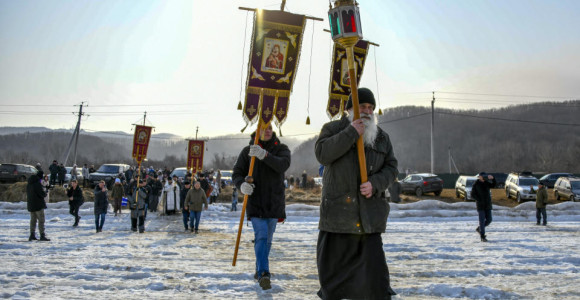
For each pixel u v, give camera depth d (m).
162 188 25.34
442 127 198.75
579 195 28.95
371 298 3.69
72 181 17.73
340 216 3.82
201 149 27.45
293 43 8.58
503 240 13.12
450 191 35.41
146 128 23.70
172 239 13.16
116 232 15.60
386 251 10.45
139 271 7.38
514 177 31.58
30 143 195.25
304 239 13.14
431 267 8.23
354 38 3.93
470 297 5.85
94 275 6.93
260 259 5.61
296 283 6.63
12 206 24.52
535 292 6.08
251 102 8.45
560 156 130.12
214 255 9.66
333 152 3.79
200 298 5.53
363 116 4.01
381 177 3.88
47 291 5.74
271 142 6.31
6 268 7.50
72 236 14.04
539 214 19.45
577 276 7.30
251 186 5.79
